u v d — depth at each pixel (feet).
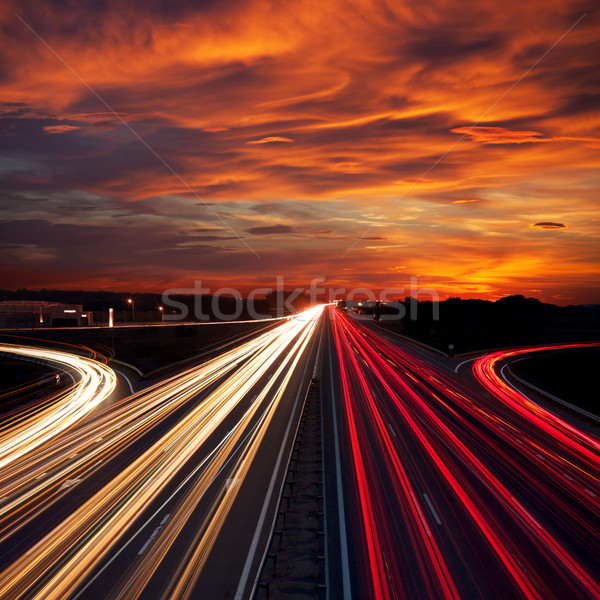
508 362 194.59
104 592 40.22
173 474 67.31
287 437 84.38
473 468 68.64
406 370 160.97
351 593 39.63
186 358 199.93
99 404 117.80
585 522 52.06
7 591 40.42
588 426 95.55
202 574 42.93
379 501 57.57
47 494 60.95
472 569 42.80
